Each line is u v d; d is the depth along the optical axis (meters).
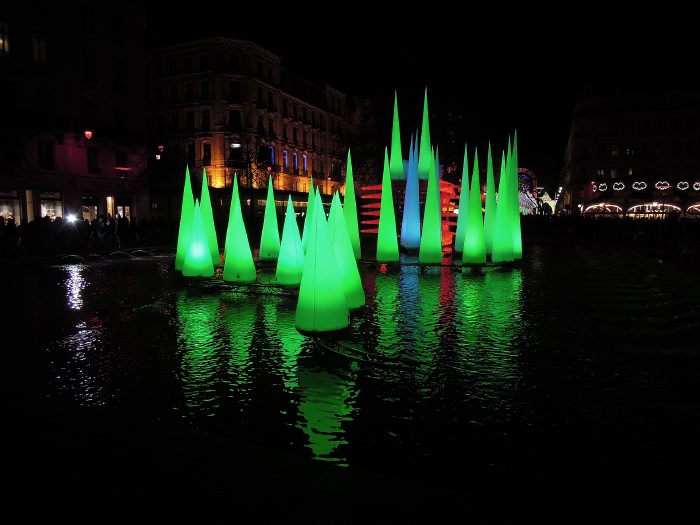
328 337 7.13
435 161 15.62
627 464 3.78
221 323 8.28
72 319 8.70
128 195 34.88
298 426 4.41
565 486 3.47
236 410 4.77
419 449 4.00
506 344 6.96
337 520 2.70
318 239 7.11
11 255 19.77
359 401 4.97
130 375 5.76
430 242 15.73
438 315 8.80
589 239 31.47
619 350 6.66
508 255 16.05
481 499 2.90
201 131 51.34
